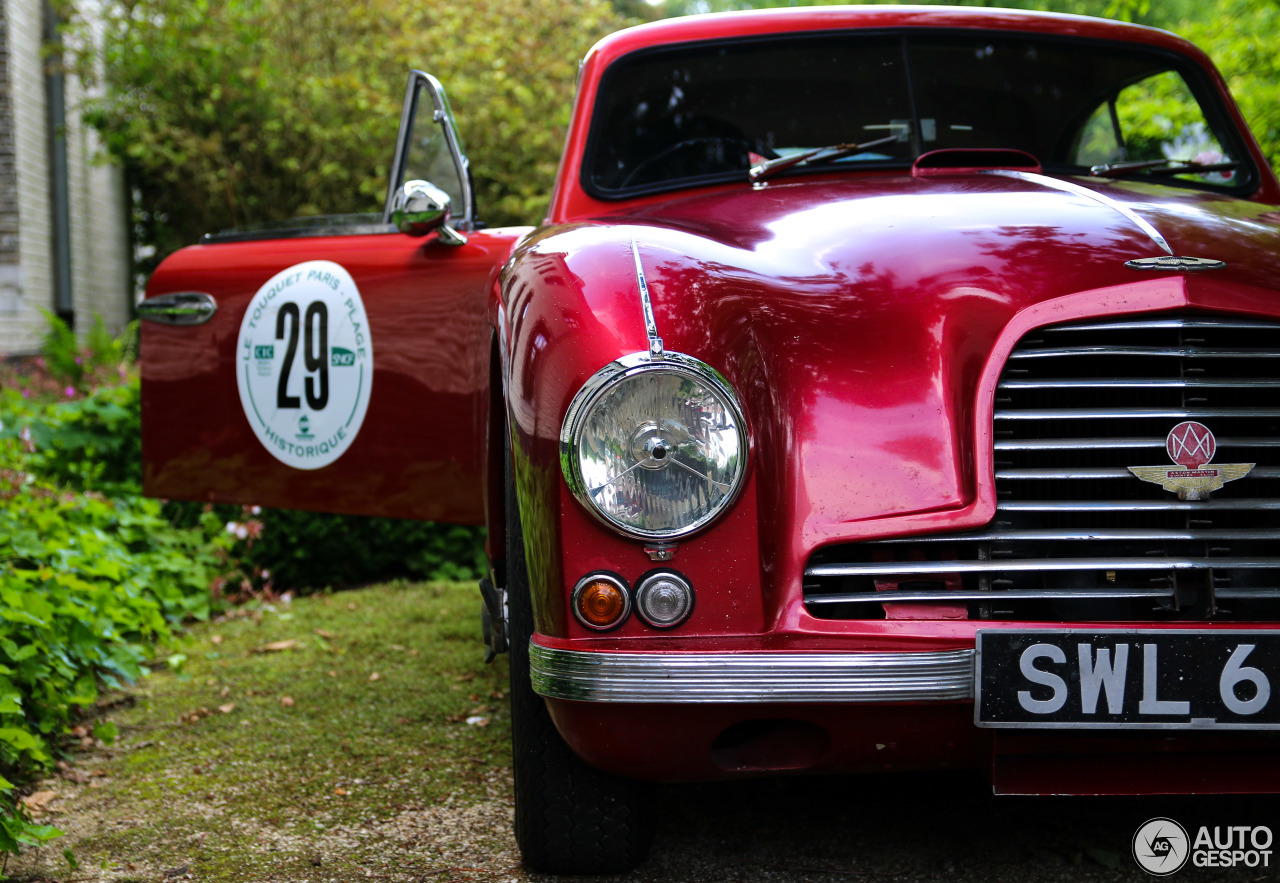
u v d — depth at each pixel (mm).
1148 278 1840
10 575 3154
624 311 1794
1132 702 1690
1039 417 1780
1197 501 1750
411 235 2852
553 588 1735
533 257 2100
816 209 2291
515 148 10039
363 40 10211
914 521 1718
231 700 3217
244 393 3209
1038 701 1687
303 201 10273
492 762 2686
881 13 3096
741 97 2998
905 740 1753
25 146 9312
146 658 3547
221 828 2350
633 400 1697
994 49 3066
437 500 2885
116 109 10438
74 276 10328
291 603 4570
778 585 1713
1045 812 2316
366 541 4926
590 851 2014
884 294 1892
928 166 2697
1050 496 1772
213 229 10570
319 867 2148
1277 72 5926
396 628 4016
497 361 2316
